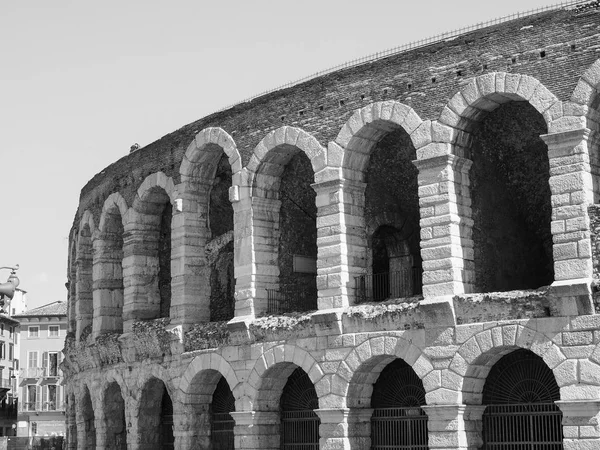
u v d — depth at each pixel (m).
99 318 54.44
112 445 53.56
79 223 60.53
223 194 48.44
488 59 35.47
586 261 32.41
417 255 44.84
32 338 129.25
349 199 39.78
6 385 122.06
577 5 33.47
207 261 47.44
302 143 41.03
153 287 51.22
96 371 54.47
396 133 40.69
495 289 37.84
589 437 31.69
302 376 42.50
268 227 43.69
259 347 41.91
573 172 32.97
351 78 39.66
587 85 32.88
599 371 31.58
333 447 38.53
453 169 36.44
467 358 34.62
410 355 36.25
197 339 45.25
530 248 40.38
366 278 39.91
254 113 43.78
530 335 33.16
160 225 51.75
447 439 34.94
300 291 44.53
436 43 37.00
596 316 31.88
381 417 38.81
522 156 38.78
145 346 48.50
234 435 43.06
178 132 48.28
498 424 35.28
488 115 37.56
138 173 51.25
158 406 50.16
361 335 37.94
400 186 43.22
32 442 103.00
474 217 37.31
